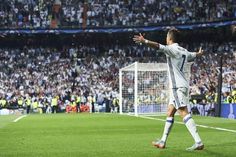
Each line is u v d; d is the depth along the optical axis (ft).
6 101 161.58
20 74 192.75
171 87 37.88
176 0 197.26
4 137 52.70
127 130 63.21
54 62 198.80
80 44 206.39
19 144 44.42
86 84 186.09
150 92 118.93
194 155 34.81
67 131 61.72
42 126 72.69
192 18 191.31
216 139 47.80
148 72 118.52
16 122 84.74
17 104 163.63
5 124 78.48
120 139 49.29
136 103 113.29
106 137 52.01
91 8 202.08
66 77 189.78
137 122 82.58
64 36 205.57
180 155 34.88
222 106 113.39
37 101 162.71
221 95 122.11
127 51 203.72
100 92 176.14
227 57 178.60
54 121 87.66
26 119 96.32
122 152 37.27
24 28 198.29
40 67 196.54
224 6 183.42
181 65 37.70
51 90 181.88
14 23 198.80
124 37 204.33
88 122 83.46
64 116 110.93
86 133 58.13
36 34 204.44
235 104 106.32
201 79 167.84
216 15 184.24
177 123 75.77
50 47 205.98
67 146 42.27
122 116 107.55
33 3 202.18
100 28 198.70
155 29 195.52
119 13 200.54
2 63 197.98
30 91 179.32
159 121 85.46
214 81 158.30
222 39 193.88
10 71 195.11
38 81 188.03
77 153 37.04
